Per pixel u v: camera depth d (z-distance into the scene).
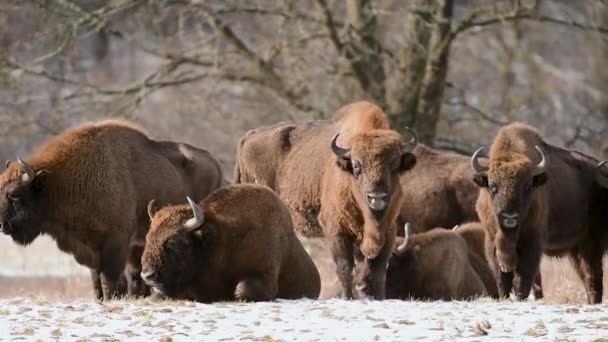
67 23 94.44
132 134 58.53
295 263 51.47
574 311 43.31
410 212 63.34
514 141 56.19
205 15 96.69
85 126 57.03
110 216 55.66
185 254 47.62
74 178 55.25
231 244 48.81
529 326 39.94
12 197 54.56
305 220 59.44
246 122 105.19
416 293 56.97
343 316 42.31
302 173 59.06
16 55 105.44
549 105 131.88
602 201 60.44
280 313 43.22
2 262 98.06
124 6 94.56
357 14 96.00
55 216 55.34
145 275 47.28
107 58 165.00
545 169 54.00
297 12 96.81
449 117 106.19
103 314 43.62
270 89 98.19
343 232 53.56
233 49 98.12
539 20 93.25
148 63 171.25
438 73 95.00
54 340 38.91
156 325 41.03
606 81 136.88
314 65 99.31
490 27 106.19
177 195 60.31
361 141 50.75
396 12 91.88
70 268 86.00
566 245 60.25
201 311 43.94
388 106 95.81
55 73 102.56
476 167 55.47
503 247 53.88
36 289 74.31
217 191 50.28
